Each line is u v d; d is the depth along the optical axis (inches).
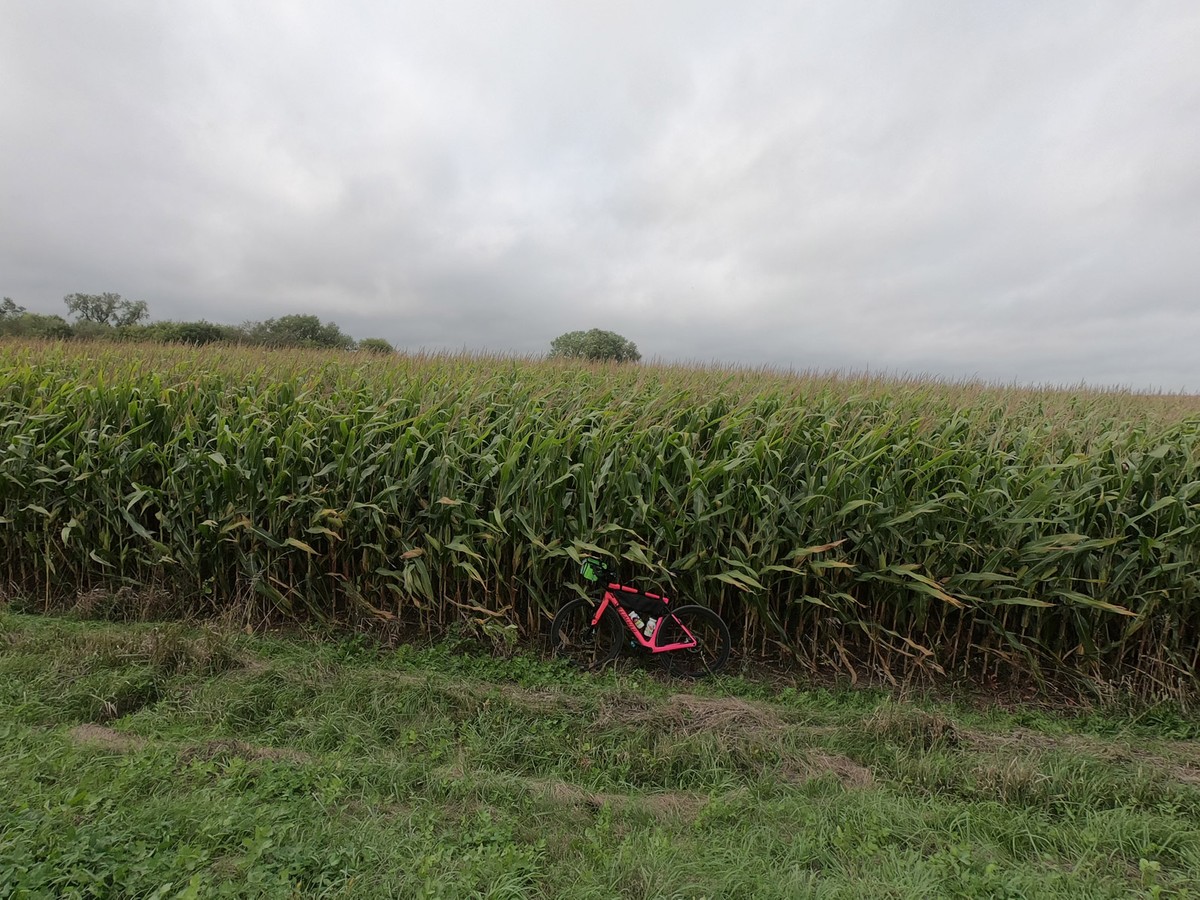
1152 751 155.3
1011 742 150.6
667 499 209.9
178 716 149.3
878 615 199.8
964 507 192.9
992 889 96.5
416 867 96.5
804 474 211.2
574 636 209.6
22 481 229.3
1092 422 249.9
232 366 331.0
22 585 238.4
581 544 193.3
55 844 91.0
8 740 128.3
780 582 207.3
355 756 136.1
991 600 188.1
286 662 180.7
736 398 269.3
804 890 95.4
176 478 223.1
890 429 226.5
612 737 146.5
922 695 190.5
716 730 148.9
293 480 218.2
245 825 101.8
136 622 211.3
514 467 204.7
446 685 166.2
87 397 252.2
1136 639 195.9
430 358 400.5
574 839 108.3
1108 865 106.4
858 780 134.0
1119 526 188.7
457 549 198.2
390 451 216.1
